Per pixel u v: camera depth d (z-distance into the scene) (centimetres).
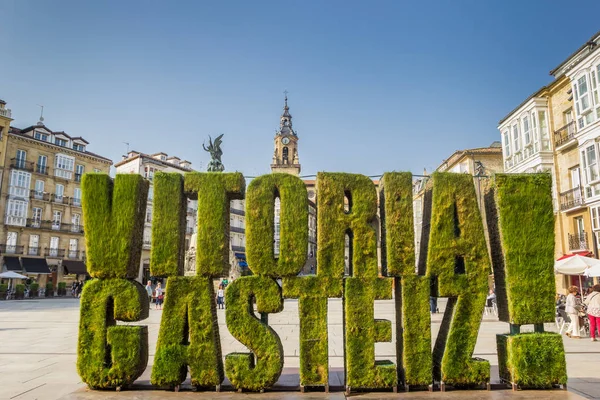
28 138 4609
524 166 2808
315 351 686
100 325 700
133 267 738
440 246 718
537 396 645
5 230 4331
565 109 2533
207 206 734
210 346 689
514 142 2964
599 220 2205
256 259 712
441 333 750
